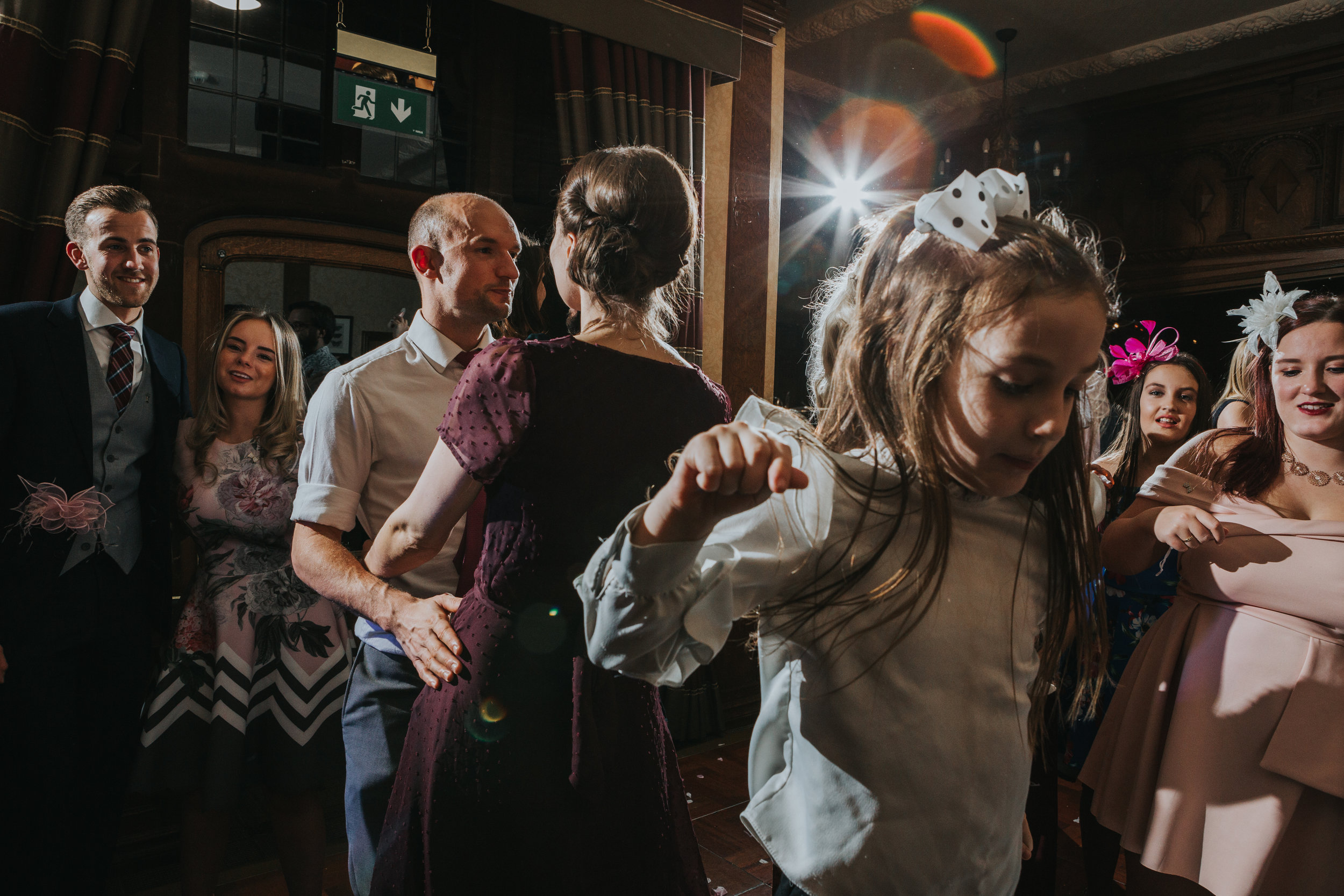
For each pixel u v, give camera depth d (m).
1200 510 1.44
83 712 2.10
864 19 5.06
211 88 2.82
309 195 2.98
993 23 5.13
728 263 3.78
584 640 1.05
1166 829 1.43
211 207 2.79
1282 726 1.36
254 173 2.87
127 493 2.17
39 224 2.19
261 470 2.20
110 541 2.10
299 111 3.00
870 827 0.82
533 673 1.02
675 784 1.17
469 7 3.32
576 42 3.04
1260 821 1.36
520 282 1.78
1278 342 1.48
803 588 0.81
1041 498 0.92
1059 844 2.77
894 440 0.81
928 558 0.82
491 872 1.00
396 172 3.23
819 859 0.84
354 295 3.35
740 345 3.84
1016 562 0.89
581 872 1.01
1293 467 1.50
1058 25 5.18
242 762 2.08
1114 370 2.63
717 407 1.19
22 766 1.97
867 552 0.81
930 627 0.82
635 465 1.06
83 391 2.04
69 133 2.22
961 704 0.83
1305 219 5.23
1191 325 6.24
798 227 5.89
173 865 2.50
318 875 2.14
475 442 1.01
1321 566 1.37
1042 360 0.70
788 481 0.56
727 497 0.60
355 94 2.86
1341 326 1.39
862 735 0.82
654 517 0.63
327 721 2.14
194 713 2.13
